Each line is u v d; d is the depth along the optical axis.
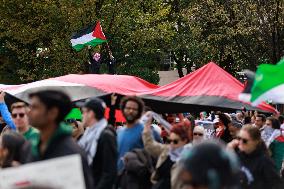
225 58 57.44
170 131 12.25
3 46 56.28
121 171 13.05
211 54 56.84
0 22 52.47
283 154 17.47
